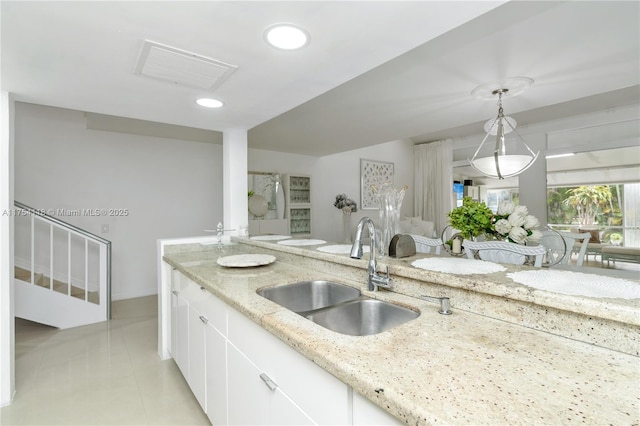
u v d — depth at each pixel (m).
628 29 1.82
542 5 1.61
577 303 0.86
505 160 2.52
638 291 0.93
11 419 1.83
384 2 1.14
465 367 0.74
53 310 3.27
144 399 2.04
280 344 1.02
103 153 4.23
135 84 1.87
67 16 1.20
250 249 2.61
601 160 4.39
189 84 1.88
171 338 2.50
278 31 1.33
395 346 0.85
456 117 3.49
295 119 3.54
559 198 4.84
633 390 0.64
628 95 3.83
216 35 1.36
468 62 2.23
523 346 0.85
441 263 1.37
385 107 3.15
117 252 4.32
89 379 2.28
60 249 3.98
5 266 1.96
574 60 2.22
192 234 4.91
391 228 1.63
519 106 3.19
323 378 0.84
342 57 1.57
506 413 0.56
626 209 4.16
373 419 0.70
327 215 6.08
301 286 1.69
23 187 3.77
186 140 4.86
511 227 1.94
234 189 2.94
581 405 0.59
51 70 1.67
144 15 1.21
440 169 6.96
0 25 1.25
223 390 1.48
